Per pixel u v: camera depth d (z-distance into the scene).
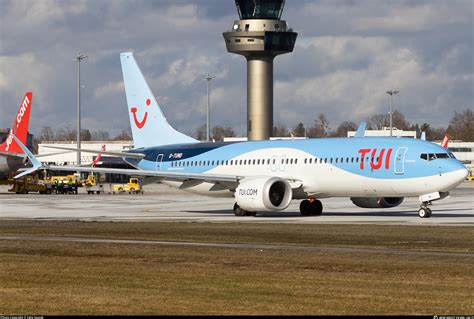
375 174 172.38
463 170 164.00
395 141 172.88
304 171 183.00
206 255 104.25
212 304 69.62
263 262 96.88
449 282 81.12
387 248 111.62
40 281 82.69
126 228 147.12
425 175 166.50
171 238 128.38
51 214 196.88
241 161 194.50
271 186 182.75
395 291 75.88
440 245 114.69
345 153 177.38
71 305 69.50
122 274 87.25
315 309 67.19
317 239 124.25
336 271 89.19
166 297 73.12
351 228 142.75
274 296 73.38
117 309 67.56
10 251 110.56
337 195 182.38
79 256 104.62
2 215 194.12
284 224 154.12
